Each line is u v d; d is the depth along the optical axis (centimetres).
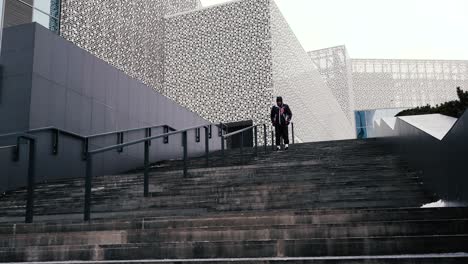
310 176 784
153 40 2598
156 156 1475
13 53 1041
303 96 3253
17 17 1404
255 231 460
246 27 2688
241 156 1123
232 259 398
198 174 880
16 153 958
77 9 1769
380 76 6288
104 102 1268
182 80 2761
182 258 442
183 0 3191
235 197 684
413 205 615
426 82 6356
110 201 743
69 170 1101
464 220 431
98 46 1912
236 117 2580
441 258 355
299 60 3300
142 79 2375
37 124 1018
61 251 474
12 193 906
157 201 699
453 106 1052
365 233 440
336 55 5606
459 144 481
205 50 2755
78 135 1129
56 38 1109
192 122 1755
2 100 1023
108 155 1251
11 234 567
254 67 2608
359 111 4994
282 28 2912
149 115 1477
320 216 491
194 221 511
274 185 705
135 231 491
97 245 468
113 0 2092
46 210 757
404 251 407
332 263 369
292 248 422
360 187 667
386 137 1208
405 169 816
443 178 560
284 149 1244
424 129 699
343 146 1244
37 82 1032
